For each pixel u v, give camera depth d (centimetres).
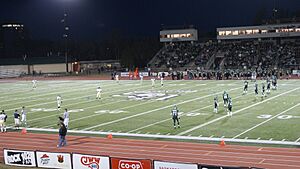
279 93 4069
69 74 8975
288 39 9125
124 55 9994
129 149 2055
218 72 6256
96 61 10894
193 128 2498
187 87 5075
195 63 8419
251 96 3912
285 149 1917
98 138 2338
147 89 4972
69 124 2792
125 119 2909
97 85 5844
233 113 2984
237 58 8194
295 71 6469
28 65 9644
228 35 9381
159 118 2895
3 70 9275
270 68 7306
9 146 2227
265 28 9062
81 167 1680
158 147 2069
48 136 2459
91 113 3241
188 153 1927
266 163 1702
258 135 2233
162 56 9125
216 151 1938
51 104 3884
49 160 1750
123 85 5681
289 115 2809
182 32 9781
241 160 1764
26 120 3039
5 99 4441
